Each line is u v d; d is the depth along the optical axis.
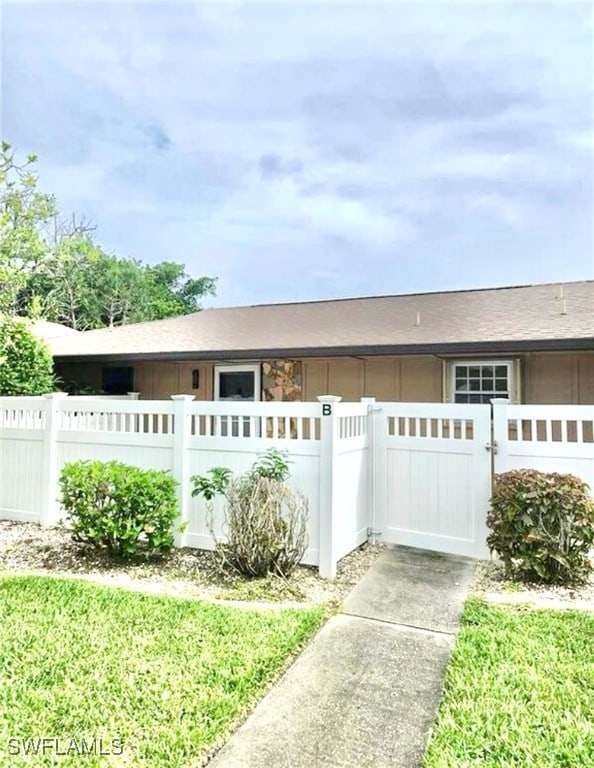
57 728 2.62
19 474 6.93
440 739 2.57
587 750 2.46
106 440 6.32
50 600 4.21
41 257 8.31
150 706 2.81
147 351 10.12
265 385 10.23
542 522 4.70
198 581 4.83
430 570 5.15
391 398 9.31
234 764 2.44
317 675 3.22
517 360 8.39
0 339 8.21
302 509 5.10
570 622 3.84
